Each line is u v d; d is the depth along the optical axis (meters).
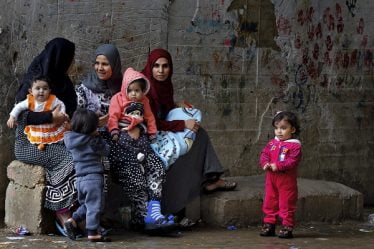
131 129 6.99
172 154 7.16
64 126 6.89
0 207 7.46
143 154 6.96
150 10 8.07
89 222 6.55
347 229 7.73
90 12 7.78
